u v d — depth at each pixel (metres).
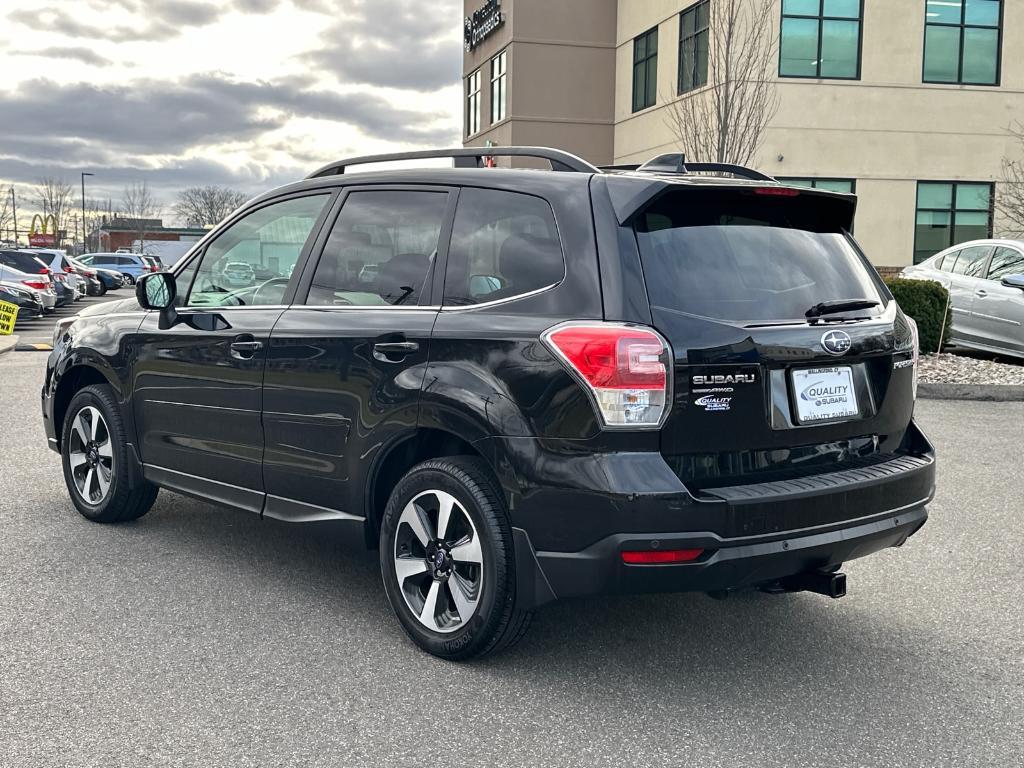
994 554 5.35
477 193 3.94
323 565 4.98
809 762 3.08
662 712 3.42
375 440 3.96
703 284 3.47
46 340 18.94
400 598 3.94
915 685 3.68
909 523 3.79
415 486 3.85
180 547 5.24
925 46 23.33
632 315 3.32
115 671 3.66
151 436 5.18
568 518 3.35
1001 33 23.55
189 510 6.02
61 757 3.02
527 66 29.64
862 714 3.43
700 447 3.34
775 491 3.38
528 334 3.48
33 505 6.06
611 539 3.27
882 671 3.80
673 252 3.48
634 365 3.26
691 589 3.33
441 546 3.81
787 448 3.56
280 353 4.37
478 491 3.64
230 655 3.84
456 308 3.80
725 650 4.00
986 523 5.96
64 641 3.94
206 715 3.32
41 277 25.48
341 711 3.38
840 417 3.67
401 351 3.87
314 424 4.23
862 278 3.97
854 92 23.06
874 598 4.66
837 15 22.78
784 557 3.39
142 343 5.16
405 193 4.21
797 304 3.62
